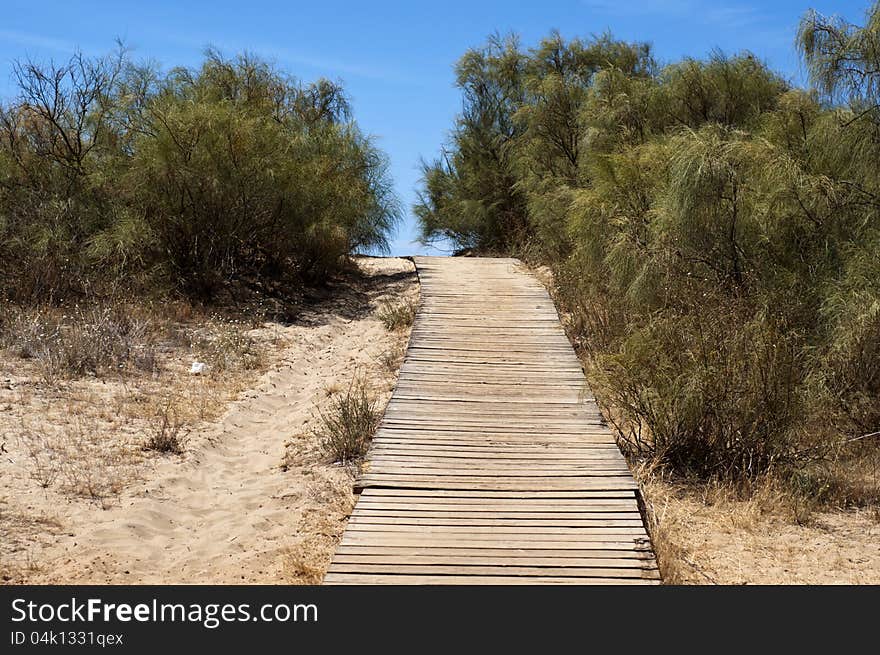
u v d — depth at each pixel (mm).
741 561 6105
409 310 14555
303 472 7871
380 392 10422
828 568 6004
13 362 10180
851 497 7352
